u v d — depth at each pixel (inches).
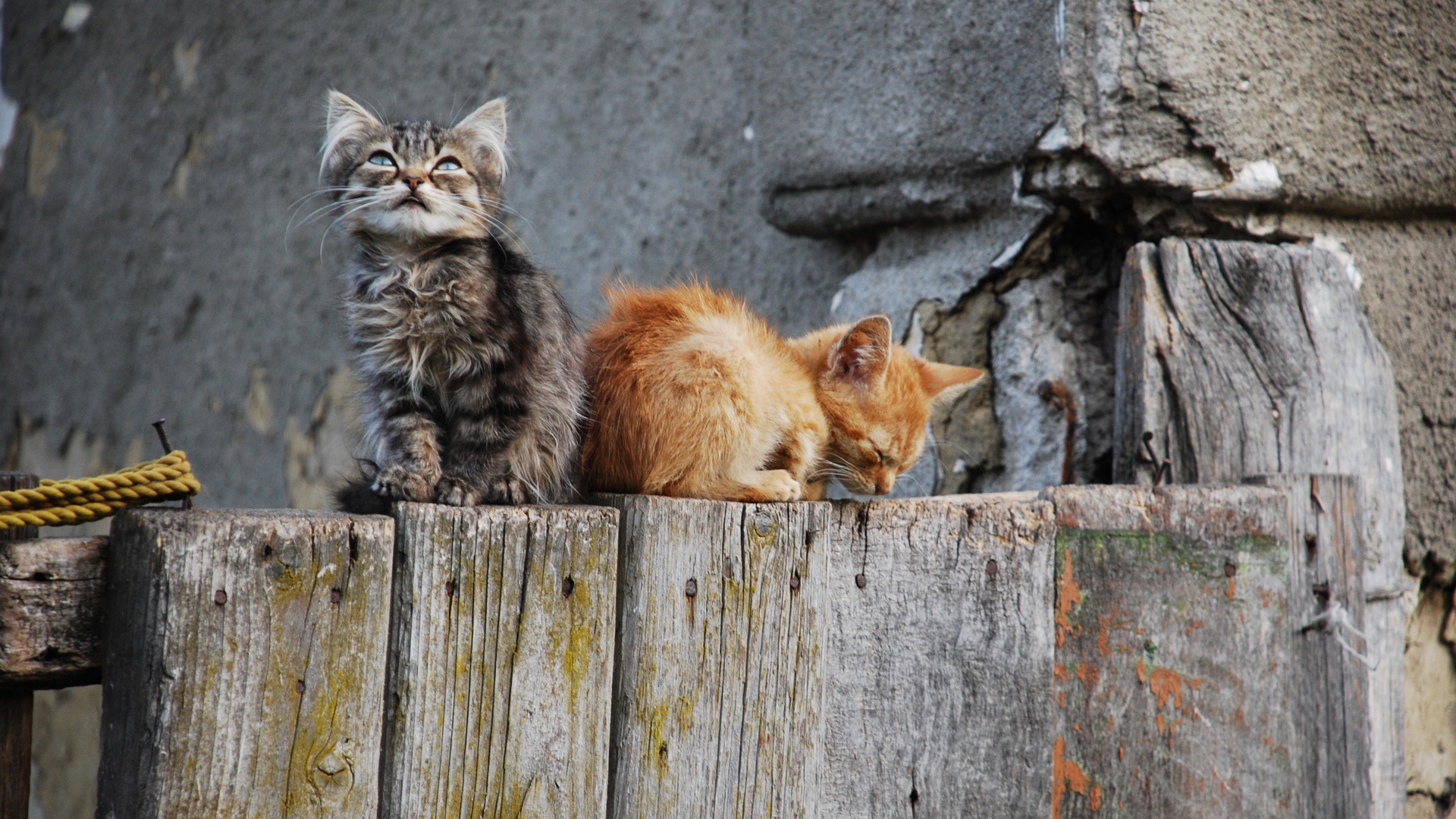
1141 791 128.4
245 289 311.1
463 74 276.5
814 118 195.2
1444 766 185.3
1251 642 133.9
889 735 118.6
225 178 318.0
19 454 380.8
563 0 258.4
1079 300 177.0
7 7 382.9
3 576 85.5
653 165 242.7
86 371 358.0
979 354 178.5
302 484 292.2
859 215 194.4
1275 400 155.2
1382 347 177.2
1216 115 161.6
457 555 98.5
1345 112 172.2
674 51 237.6
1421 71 177.9
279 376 300.2
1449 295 183.8
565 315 137.8
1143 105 158.6
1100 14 156.6
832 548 116.0
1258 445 153.5
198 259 325.7
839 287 207.8
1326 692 137.7
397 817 96.3
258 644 89.4
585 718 103.8
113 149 351.3
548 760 102.3
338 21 297.4
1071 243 177.6
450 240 132.3
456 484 118.8
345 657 93.0
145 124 341.1
